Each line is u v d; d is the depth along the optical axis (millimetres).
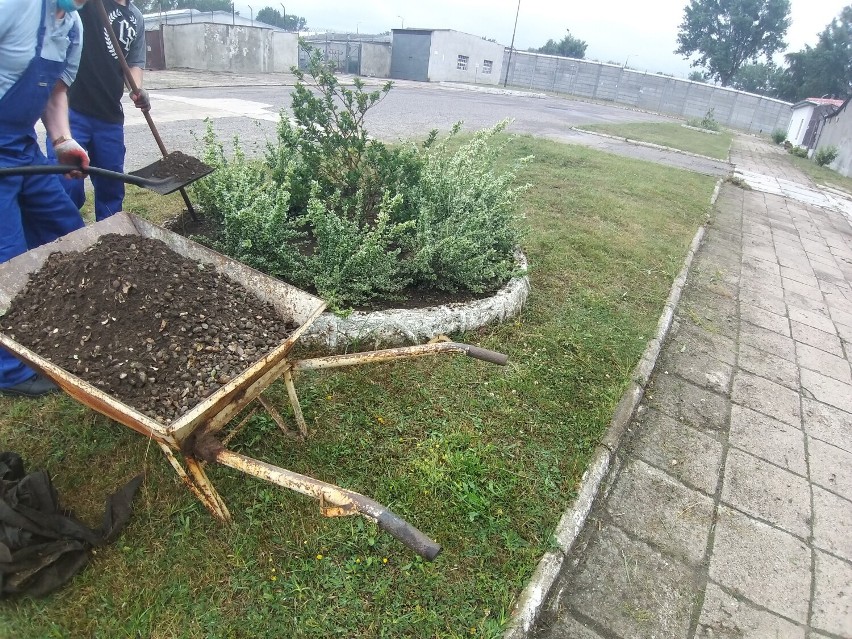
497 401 3420
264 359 2348
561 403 3533
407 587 2246
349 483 2689
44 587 2045
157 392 2221
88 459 2652
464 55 40500
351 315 3561
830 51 46219
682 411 3871
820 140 27172
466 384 3516
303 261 3799
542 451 3098
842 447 3766
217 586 2158
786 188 14688
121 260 2555
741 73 59312
